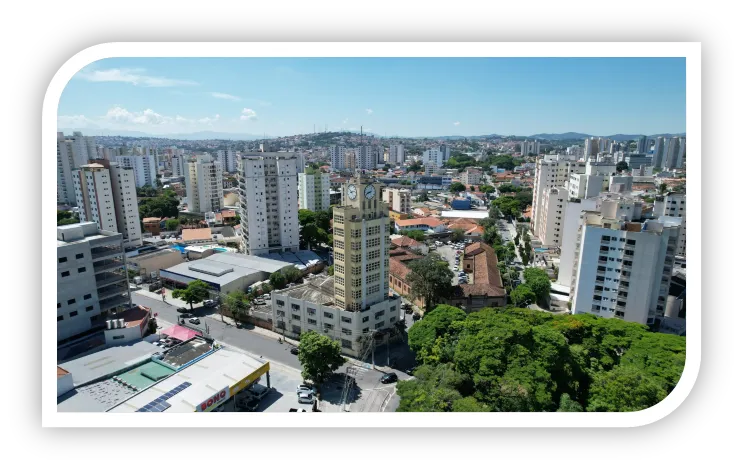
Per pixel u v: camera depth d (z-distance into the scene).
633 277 48.84
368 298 48.94
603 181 81.69
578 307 52.88
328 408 38.72
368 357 47.94
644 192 80.56
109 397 35.53
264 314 55.72
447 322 43.59
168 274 70.31
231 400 37.03
